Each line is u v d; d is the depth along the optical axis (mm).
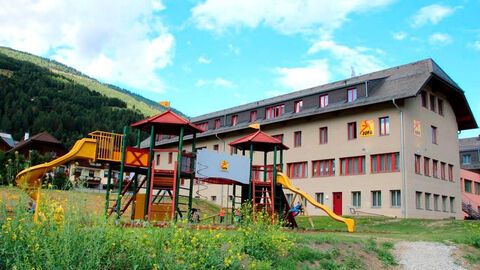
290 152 41875
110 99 155875
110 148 20469
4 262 8312
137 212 22672
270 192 26984
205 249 10289
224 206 46750
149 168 20250
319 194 38906
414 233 23172
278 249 12617
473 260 15391
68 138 103750
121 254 9281
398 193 33312
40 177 18625
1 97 110938
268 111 45375
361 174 35812
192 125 21234
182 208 36188
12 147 66812
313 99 40688
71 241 8391
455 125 41219
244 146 28016
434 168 37031
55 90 146875
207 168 22703
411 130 34281
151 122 20797
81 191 9367
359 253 14727
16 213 9250
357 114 36875
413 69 36219
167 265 9086
